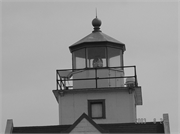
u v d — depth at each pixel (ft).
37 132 244.42
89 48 278.26
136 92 272.92
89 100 270.05
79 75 276.00
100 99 269.85
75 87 275.59
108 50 278.46
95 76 274.16
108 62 277.64
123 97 269.23
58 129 245.86
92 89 269.85
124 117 267.59
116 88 269.23
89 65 277.44
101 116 268.82
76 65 279.49
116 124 247.09
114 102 269.23
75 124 221.46
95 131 220.43
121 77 269.64
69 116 270.05
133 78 270.05
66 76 273.33
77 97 271.08
